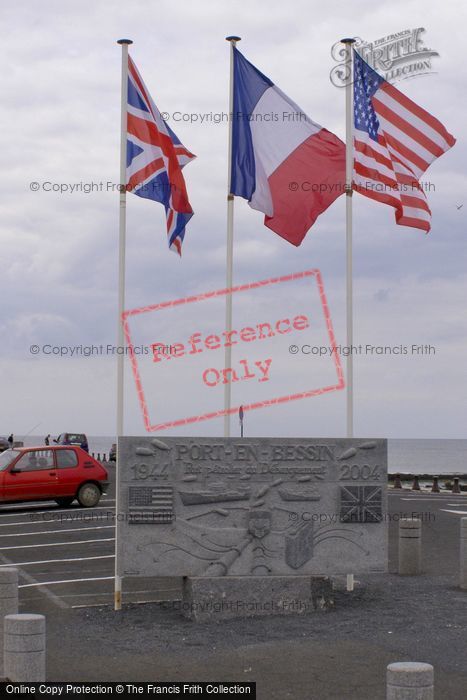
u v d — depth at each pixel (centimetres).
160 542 1292
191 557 1294
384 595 1406
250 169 1502
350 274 1480
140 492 1293
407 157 1555
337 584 1470
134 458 1296
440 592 1430
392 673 710
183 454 1305
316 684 939
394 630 1170
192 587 1256
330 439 1341
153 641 1123
